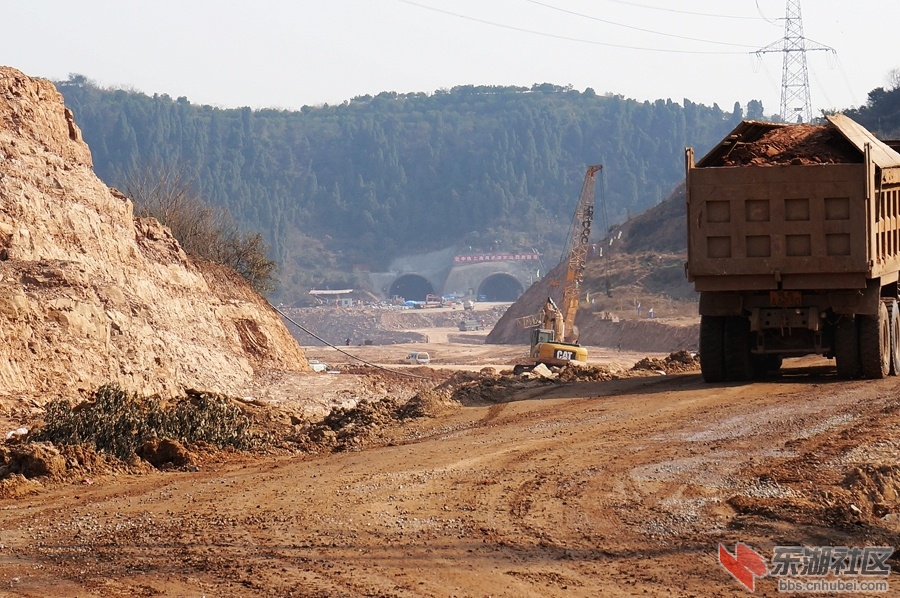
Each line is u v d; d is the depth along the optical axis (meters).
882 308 55.38
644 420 44.84
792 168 51.91
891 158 56.88
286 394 98.38
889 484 30.94
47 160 98.31
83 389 72.56
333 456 41.31
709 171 52.78
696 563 24.02
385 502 30.97
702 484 31.64
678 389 55.47
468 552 25.25
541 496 31.11
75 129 110.69
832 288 52.69
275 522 28.86
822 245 51.91
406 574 23.50
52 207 92.44
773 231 52.41
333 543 26.41
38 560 25.64
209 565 24.59
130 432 43.16
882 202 54.12
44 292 77.62
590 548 25.47
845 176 51.41
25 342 70.94
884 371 55.28
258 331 121.50
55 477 37.06
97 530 28.78
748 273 52.72
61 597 22.30
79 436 42.28
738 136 57.47
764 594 21.91
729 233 52.88
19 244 85.00
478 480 33.78
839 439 37.28
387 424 49.88
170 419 44.50
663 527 27.16
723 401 49.31
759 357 59.72
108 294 88.50
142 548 26.47
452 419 50.09
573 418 46.97
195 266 120.31
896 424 39.62
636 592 22.02
